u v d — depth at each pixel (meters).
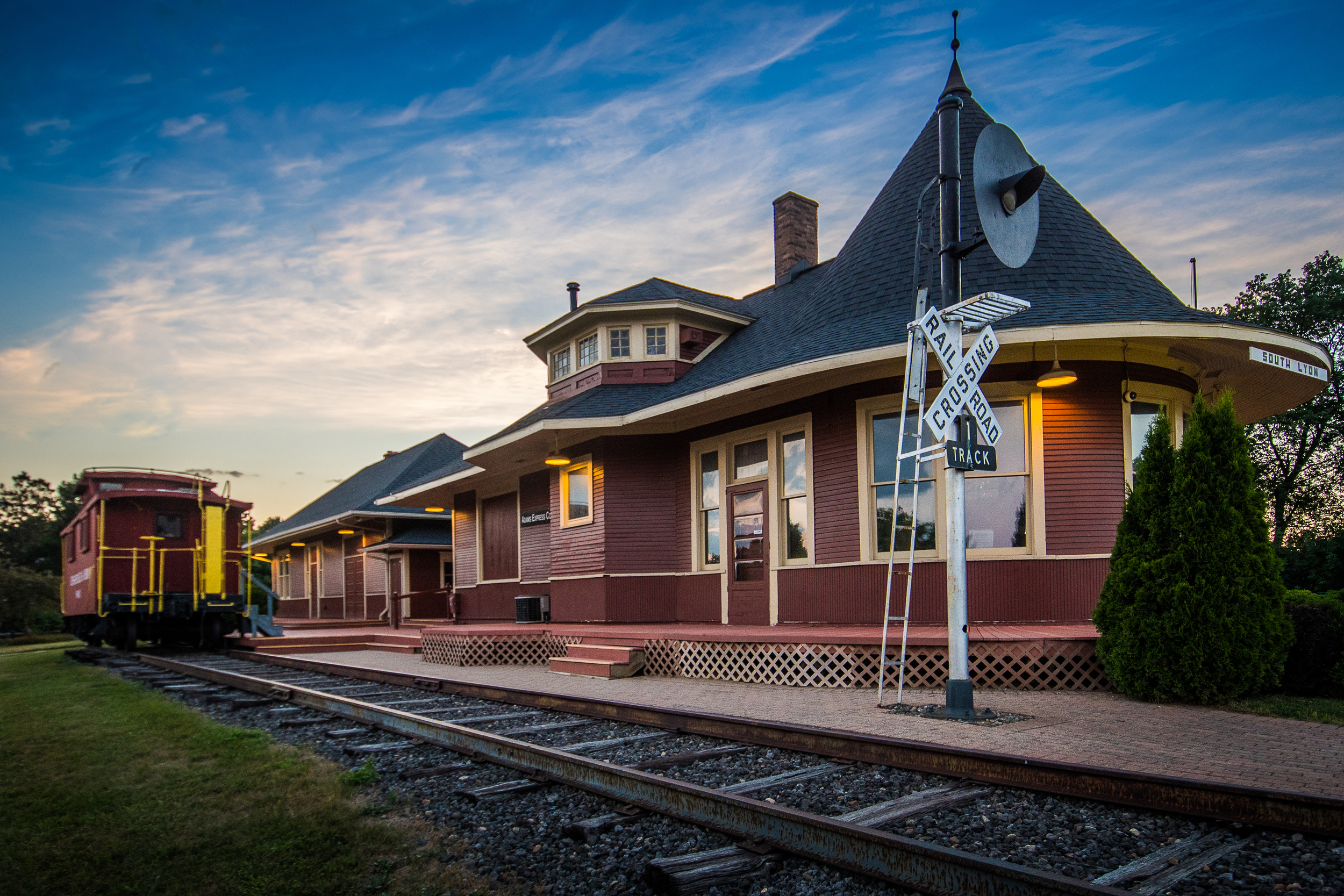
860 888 3.71
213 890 3.79
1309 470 27.27
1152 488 8.10
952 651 7.24
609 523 14.45
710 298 17.08
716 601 13.52
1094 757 5.41
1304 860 3.80
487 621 19.45
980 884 3.41
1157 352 10.52
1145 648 7.79
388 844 4.40
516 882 3.89
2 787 5.71
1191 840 4.11
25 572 39.22
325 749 7.18
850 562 11.14
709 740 7.00
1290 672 8.04
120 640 19.31
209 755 6.71
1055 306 10.04
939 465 10.52
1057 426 10.20
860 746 5.92
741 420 13.15
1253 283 27.88
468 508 20.80
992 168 7.64
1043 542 10.10
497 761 6.19
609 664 11.21
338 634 20.50
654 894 3.77
